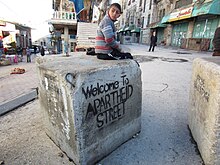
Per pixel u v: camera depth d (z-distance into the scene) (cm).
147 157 201
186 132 250
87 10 1666
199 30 1578
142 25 3284
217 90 154
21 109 338
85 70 167
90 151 182
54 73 172
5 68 1320
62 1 1659
